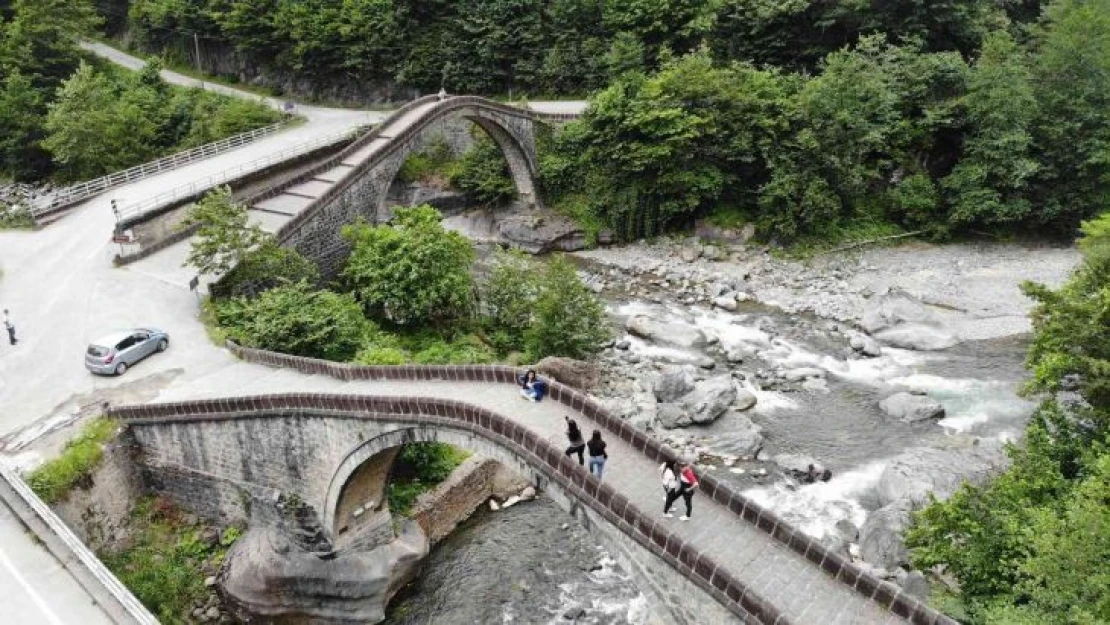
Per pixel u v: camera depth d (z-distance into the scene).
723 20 71.69
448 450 36.19
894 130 62.19
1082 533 18.19
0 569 21.05
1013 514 22.19
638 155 63.16
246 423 29.25
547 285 45.25
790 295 56.62
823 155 61.81
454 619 29.39
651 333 50.47
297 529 29.22
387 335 43.88
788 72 70.12
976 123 62.72
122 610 19.59
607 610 29.56
